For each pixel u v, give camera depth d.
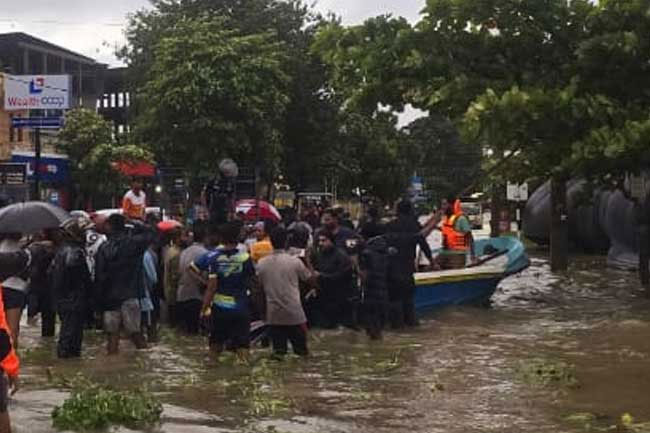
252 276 11.24
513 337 13.11
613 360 11.01
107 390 8.94
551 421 7.94
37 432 7.39
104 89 67.94
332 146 43.53
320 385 9.66
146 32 42.53
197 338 13.50
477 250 20.67
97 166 45.72
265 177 37.34
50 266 13.34
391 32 16.67
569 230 29.02
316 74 41.53
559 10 15.99
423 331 13.85
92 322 14.27
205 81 33.97
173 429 7.55
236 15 40.59
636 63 15.58
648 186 19.50
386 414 8.24
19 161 43.53
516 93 14.27
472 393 9.17
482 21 16.20
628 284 20.12
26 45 60.53
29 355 12.02
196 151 34.09
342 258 13.86
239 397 9.05
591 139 14.42
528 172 17.91
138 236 12.20
